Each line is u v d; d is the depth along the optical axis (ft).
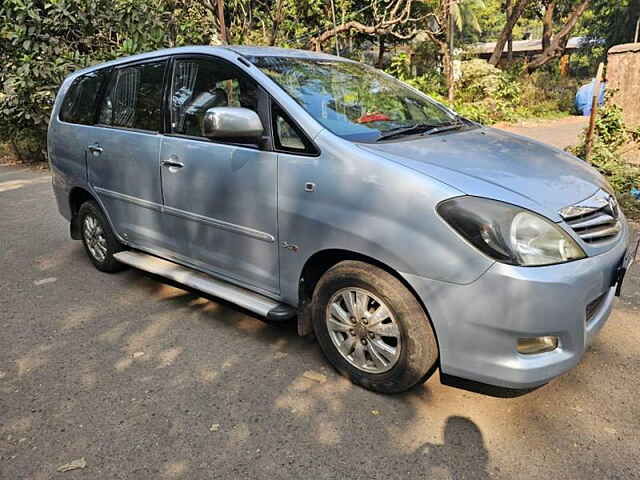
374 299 8.77
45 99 32.45
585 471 7.43
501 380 7.79
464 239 7.57
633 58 22.79
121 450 8.02
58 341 11.41
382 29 40.96
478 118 41.01
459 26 51.57
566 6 87.30
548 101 61.72
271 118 9.84
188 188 11.39
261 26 44.57
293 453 7.89
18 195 26.76
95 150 13.96
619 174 20.51
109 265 15.05
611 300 9.12
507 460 7.66
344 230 8.68
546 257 7.50
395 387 8.93
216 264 11.41
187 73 11.71
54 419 8.78
